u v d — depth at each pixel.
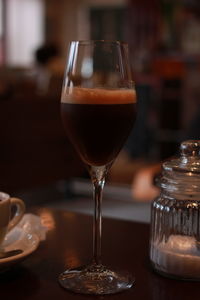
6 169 3.12
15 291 0.62
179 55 6.36
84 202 3.63
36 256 0.75
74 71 0.64
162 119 5.97
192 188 0.68
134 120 0.66
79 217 0.97
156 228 0.70
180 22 6.61
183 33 6.59
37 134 3.31
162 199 0.70
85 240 0.82
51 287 0.63
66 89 0.64
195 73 6.07
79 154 0.66
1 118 3.04
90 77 0.64
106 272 0.67
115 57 0.64
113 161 0.67
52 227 0.90
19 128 3.18
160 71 6.06
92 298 0.60
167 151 5.93
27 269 0.69
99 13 8.42
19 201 0.75
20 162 3.21
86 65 0.64
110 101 0.61
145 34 6.85
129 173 4.95
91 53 0.64
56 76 3.68
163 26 6.71
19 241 0.73
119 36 8.27
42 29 8.48
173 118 5.96
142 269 0.70
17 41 8.16
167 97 5.98
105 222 0.95
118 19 8.25
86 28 8.54
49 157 3.44
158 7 6.73
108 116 0.61
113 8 8.28
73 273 0.67
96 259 0.68
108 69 0.64
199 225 0.68
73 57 0.64
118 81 0.65
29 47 8.33
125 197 3.67
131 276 0.67
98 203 0.67
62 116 0.65
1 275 0.67
